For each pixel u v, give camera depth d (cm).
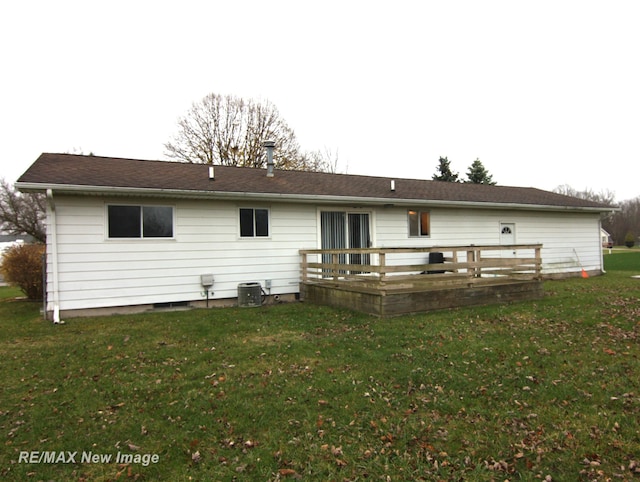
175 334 668
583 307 817
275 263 1039
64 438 337
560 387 420
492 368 480
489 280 916
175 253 924
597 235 1609
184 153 2678
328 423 356
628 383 425
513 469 286
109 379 467
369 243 1169
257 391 423
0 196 2633
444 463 294
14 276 1289
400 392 418
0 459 307
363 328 679
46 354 566
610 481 269
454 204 1227
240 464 297
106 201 858
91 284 842
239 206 996
